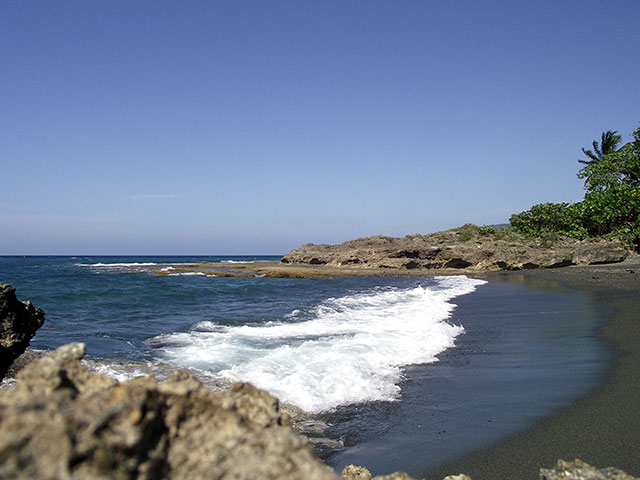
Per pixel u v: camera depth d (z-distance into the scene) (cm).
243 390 275
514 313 1477
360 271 4112
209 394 240
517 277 3173
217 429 221
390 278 3566
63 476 162
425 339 1048
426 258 4381
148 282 3162
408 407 639
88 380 263
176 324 1309
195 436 217
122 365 809
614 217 4147
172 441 211
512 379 765
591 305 1599
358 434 554
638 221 4016
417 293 2189
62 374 254
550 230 4919
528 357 908
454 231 5297
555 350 958
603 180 4594
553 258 3803
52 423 173
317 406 639
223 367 796
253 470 201
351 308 1638
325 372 761
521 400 661
